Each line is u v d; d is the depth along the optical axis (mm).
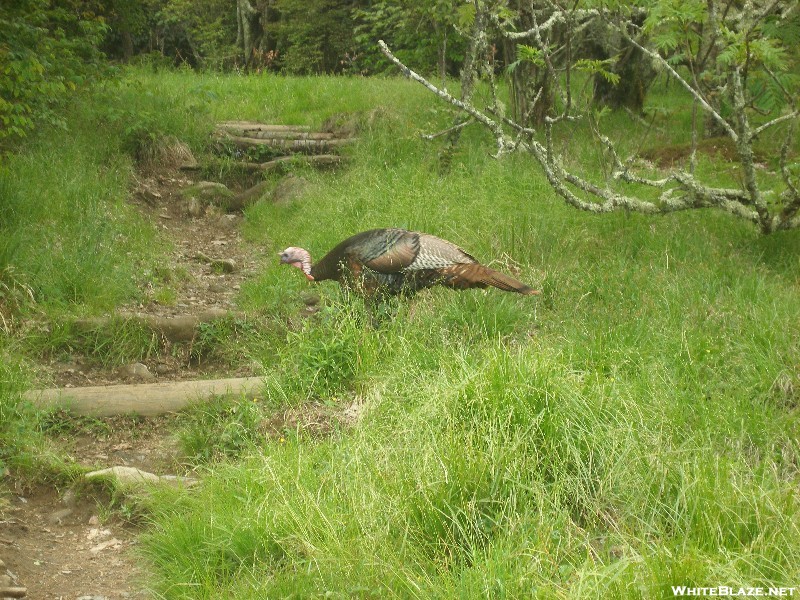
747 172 7238
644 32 6988
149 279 8508
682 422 4891
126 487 5285
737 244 7820
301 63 24000
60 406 6199
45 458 5488
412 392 5496
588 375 5172
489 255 7738
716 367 5570
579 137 11609
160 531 4777
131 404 6348
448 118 12398
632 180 7656
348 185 10750
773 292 6598
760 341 5766
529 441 4570
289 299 7879
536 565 3758
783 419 4906
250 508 4582
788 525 3836
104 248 8453
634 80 13211
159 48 27031
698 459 4344
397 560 3916
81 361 7020
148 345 7230
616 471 4430
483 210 8758
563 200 9086
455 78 17562
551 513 4211
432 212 8891
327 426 5742
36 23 10594
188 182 11805
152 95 13266
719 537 3826
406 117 12711
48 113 10516
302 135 12797
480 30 9734
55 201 9047
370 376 6066
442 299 6883
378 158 11469
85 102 12039
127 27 15367
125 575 4543
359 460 4645
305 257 7020
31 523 5039
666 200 7609
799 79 7023
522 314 6691
